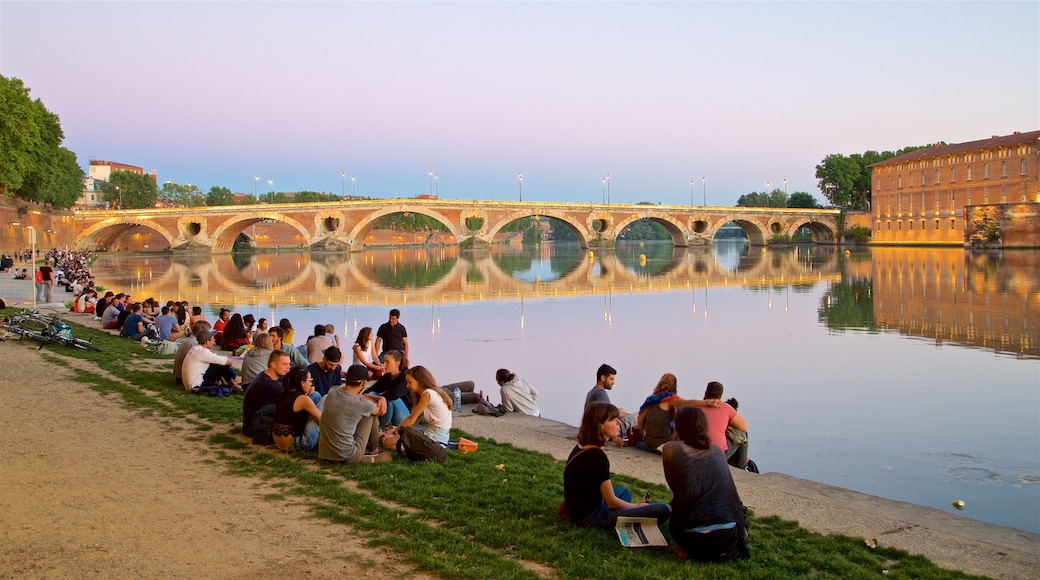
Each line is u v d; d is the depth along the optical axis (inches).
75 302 1592.0
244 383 738.2
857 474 665.0
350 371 503.5
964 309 1892.2
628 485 498.6
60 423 594.6
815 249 5728.3
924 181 5615.2
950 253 4517.7
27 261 3540.8
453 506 424.5
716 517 355.3
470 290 2613.2
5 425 577.9
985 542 410.6
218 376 760.3
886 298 2185.0
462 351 1364.4
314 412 520.4
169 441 554.6
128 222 5162.4
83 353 974.4
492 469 510.0
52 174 4281.5
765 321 1755.7
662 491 486.0
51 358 909.2
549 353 1341.0
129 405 673.0
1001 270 3051.2
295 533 377.7
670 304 2129.7
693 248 6166.3
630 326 1691.7
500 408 774.5
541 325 1713.8
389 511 410.6
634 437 625.9
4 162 3272.6
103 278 3107.8
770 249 5994.1
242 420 625.9
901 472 669.9
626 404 967.0
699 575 342.3
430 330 1635.1
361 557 350.9
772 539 398.9
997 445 754.8
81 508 400.2
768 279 2962.6
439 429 557.0
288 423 522.9
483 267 4008.4
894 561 375.9
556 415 899.4
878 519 443.5
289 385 531.5
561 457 580.7
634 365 1220.5
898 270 3255.4
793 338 1494.8
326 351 649.6
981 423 840.9
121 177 7062.0
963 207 5231.3
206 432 585.3
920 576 355.6
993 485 634.2
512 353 1342.3
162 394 727.1
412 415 544.1
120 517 389.7
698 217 6141.7
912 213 5757.9
